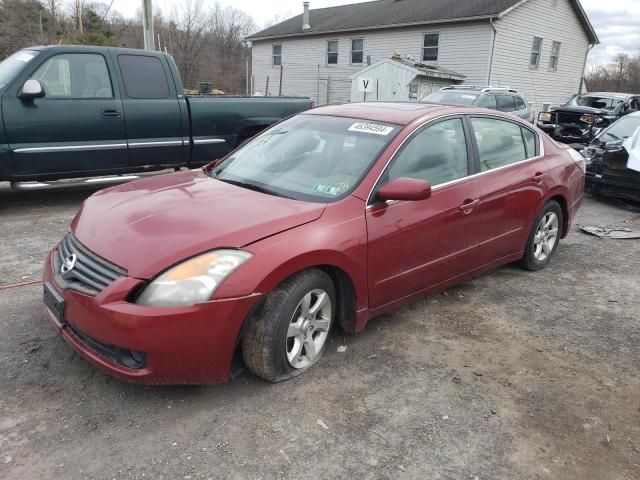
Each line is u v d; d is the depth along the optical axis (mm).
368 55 24922
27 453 2525
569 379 3371
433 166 3891
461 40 21406
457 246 4051
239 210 3146
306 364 3256
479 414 2971
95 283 2783
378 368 3375
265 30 30844
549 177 4949
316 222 3139
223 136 7805
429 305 4355
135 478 2412
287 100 8398
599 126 15602
